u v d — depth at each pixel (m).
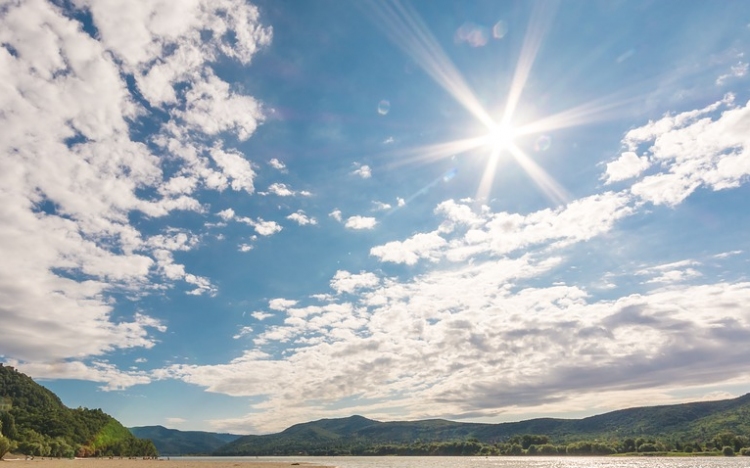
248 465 184.12
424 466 192.88
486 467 180.88
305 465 193.75
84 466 140.62
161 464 185.38
